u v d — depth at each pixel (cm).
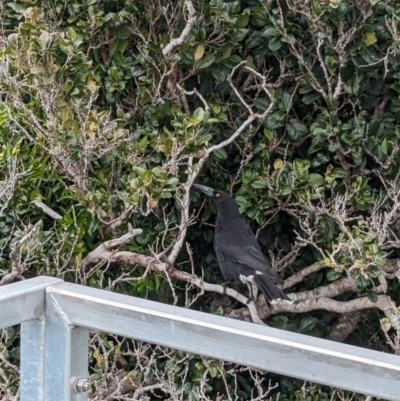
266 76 1302
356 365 373
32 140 1116
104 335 1237
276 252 1469
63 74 1138
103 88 1362
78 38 1215
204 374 1212
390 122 1306
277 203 1346
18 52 1089
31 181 1234
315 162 1320
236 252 1295
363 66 1233
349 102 1326
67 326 445
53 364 451
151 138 1248
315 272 1431
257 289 1417
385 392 369
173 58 1261
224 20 1246
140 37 1328
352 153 1269
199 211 1373
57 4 1277
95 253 1214
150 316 423
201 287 1245
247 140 1325
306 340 390
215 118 1234
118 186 1246
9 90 1124
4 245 1187
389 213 1217
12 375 1216
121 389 1244
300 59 1256
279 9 1226
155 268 1221
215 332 406
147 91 1295
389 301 1306
